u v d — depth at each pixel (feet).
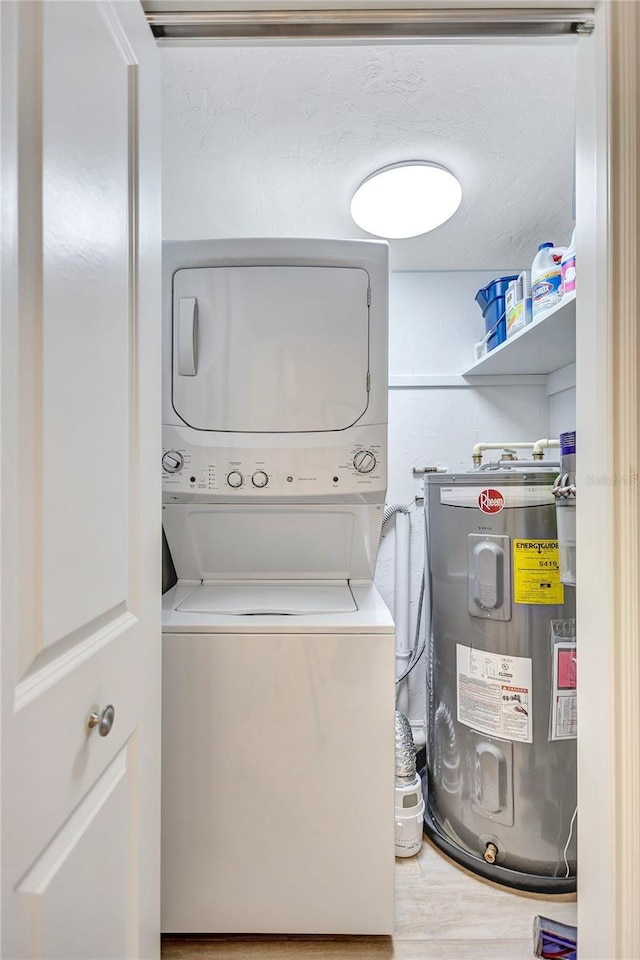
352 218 6.40
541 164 5.32
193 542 5.85
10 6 1.80
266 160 5.27
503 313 6.86
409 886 5.18
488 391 8.24
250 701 4.40
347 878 4.40
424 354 8.25
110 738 2.69
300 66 4.04
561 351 6.65
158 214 3.46
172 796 4.40
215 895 4.40
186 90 4.27
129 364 2.99
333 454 5.32
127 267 2.93
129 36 2.92
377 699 4.42
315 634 4.42
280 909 4.40
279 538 5.87
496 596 5.34
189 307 5.27
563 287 4.98
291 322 5.34
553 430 8.06
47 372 2.04
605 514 2.99
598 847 3.06
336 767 4.39
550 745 5.19
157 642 3.54
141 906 3.17
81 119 2.33
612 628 2.95
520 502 5.25
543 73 4.12
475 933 4.63
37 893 1.94
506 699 5.30
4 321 1.78
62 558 2.16
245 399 5.34
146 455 3.27
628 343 2.89
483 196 5.90
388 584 8.39
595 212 3.08
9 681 1.80
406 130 4.81
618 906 2.87
